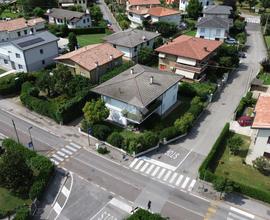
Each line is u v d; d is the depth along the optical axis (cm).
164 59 7469
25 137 5353
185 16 12688
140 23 11200
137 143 4806
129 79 5722
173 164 4712
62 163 4750
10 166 3994
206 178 4278
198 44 7394
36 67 7725
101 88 5612
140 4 12500
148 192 4206
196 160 4794
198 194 4162
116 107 5509
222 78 7338
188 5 12438
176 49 7244
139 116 5138
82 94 5947
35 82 6700
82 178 4459
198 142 5212
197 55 6900
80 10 12794
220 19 9738
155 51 7931
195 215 3856
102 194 4184
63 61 7094
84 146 5128
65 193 4206
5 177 4022
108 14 13450
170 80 5859
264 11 13375
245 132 5406
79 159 4838
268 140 4416
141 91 5400
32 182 4266
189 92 6488
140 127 5462
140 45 8281
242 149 4991
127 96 5312
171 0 14250
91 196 4156
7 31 9681
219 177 4147
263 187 4238
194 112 5694
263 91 6688
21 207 3847
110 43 8200
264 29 10800
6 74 7519
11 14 13000
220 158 4812
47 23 11388
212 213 3881
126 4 13612
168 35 10488
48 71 7156
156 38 8819
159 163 4734
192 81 7088
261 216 3841
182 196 4131
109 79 6162
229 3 12575
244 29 11094
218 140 4938
